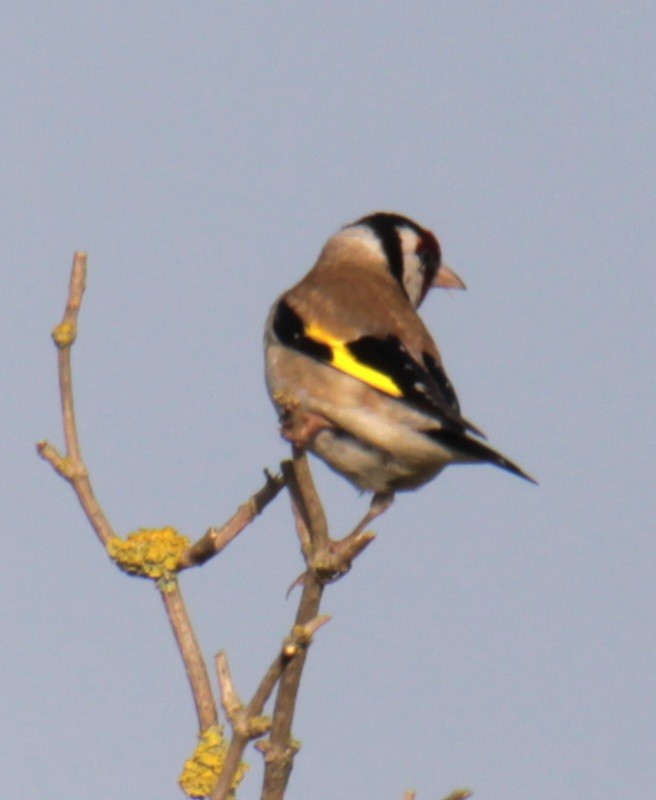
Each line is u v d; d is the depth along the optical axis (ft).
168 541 21.40
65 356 22.25
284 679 18.57
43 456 21.95
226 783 16.55
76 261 22.38
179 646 20.77
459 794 18.35
